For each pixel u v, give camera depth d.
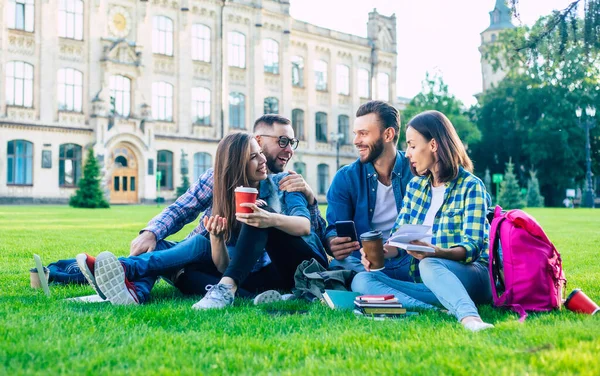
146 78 40.34
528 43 11.77
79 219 19.28
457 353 2.79
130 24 39.69
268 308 4.32
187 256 4.72
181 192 41.25
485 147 55.88
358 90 54.28
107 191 37.78
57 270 5.60
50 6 36.28
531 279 3.96
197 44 43.50
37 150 35.75
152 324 3.56
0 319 3.62
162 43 41.66
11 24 35.06
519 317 3.81
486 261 4.29
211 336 3.21
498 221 4.12
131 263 4.49
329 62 52.19
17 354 2.77
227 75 44.88
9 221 17.28
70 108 37.12
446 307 3.84
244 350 2.91
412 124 4.48
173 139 41.59
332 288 4.63
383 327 3.47
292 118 49.47
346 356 2.82
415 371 2.50
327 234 5.21
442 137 4.38
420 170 4.49
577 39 11.31
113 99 38.81
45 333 3.18
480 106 57.09
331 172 52.12
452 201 4.41
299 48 50.09
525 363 2.60
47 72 36.12
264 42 47.47
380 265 4.46
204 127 43.44
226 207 4.70
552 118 49.84
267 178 4.98
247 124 46.12
